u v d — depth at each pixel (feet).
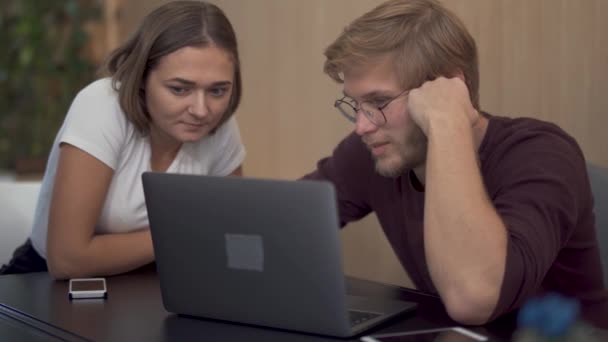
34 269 8.93
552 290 7.22
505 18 10.59
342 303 5.39
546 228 6.08
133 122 7.97
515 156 6.70
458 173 6.04
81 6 17.08
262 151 12.78
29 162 17.47
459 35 6.75
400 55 6.53
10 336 5.68
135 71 7.77
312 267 5.41
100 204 7.82
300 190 5.32
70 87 17.43
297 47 11.98
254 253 5.61
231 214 5.61
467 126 6.30
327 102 11.54
